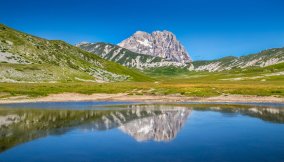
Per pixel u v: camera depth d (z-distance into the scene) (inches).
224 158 916.0
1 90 3440.0
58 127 1477.6
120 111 2208.4
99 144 1113.4
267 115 1930.4
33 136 1253.7
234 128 1441.9
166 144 1112.2
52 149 1039.6
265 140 1167.0
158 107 2506.2
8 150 1025.5
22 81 4862.2
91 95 3523.6
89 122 1649.9
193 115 1953.7
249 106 2549.2
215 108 2397.9
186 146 1077.8
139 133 1325.0
